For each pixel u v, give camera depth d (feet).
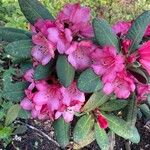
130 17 2.84
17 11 2.58
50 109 1.28
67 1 2.77
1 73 2.29
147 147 2.21
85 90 1.25
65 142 1.52
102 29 1.27
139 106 1.62
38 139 2.18
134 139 1.57
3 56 2.35
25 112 1.63
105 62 1.20
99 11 2.83
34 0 1.38
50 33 1.19
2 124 2.10
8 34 1.41
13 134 2.14
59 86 1.28
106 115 1.55
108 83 1.21
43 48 1.26
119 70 1.16
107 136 1.61
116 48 1.28
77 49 1.23
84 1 2.82
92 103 1.44
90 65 1.24
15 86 1.44
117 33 1.42
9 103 2.08
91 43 1.24
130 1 2.92
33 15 1.39
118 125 1.54
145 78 1.26
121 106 1.50
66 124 1.52
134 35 1.34
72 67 1.24
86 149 2.13
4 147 2.10
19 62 1.48
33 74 1.30
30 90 1.32
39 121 2.23
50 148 2.16
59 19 1.24
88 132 1.57
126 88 1.22
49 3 2.71
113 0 2.89
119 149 2.17
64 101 1.27
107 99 1.46
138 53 1.24
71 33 1.21
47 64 1.28
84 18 1.25
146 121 2.19
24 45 1.32
